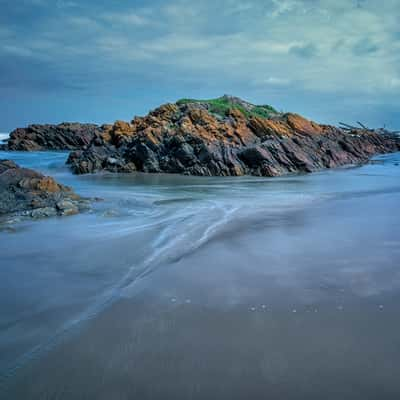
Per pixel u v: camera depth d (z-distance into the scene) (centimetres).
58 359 471
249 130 4203
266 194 2062
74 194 1753
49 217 1370
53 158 5328
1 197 1541
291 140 4081
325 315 581
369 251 910
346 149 4781
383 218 1316
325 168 4034
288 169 3650
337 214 1400
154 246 985
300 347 491
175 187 2466
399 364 451
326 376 430
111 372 443
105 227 1217
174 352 483
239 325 553
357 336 518
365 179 2944
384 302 625
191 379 428
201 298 650
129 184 2670
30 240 1054
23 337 529
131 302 638
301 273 765
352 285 700
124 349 491
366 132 6944
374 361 458
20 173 1748
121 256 906
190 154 3559
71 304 641
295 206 1606
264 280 731
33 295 682
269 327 546
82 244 1011
